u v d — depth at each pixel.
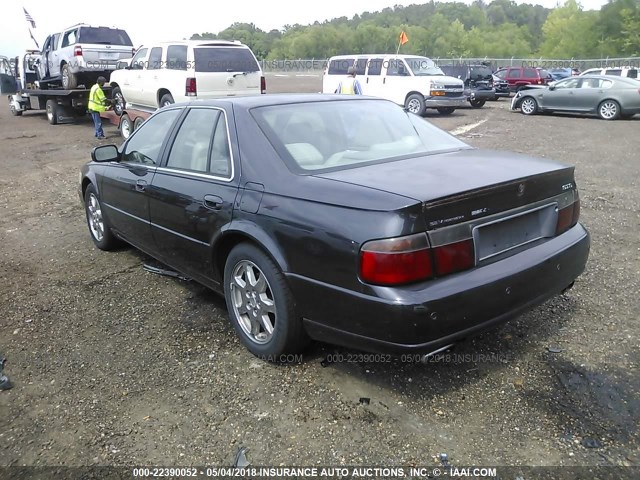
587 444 2.73
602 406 3.01
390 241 2.69
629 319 3.97
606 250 5.45
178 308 4.42
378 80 20.05
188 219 3.94
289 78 47.91
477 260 2.93
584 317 4.02
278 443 2.81
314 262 3.00
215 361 3.59
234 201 3.50
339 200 2.94
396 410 3.03
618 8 65.75
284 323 3.28
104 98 15.66
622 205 7.23
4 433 2.96
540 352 3.56
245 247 3.46
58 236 6.57
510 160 3.55
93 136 16.12
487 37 98.31
